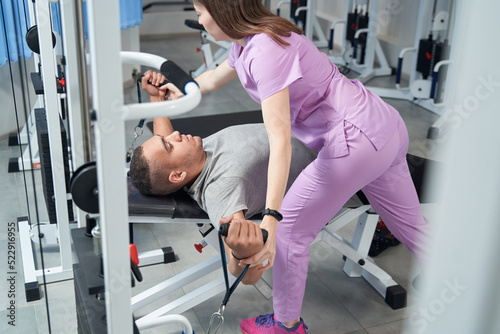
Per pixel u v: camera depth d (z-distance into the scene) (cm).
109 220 67
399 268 202
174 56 512
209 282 179
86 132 81
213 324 169
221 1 115
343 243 178
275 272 147
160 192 144
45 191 166
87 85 79
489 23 32
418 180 168
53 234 178
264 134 150
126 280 72
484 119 34
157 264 202
